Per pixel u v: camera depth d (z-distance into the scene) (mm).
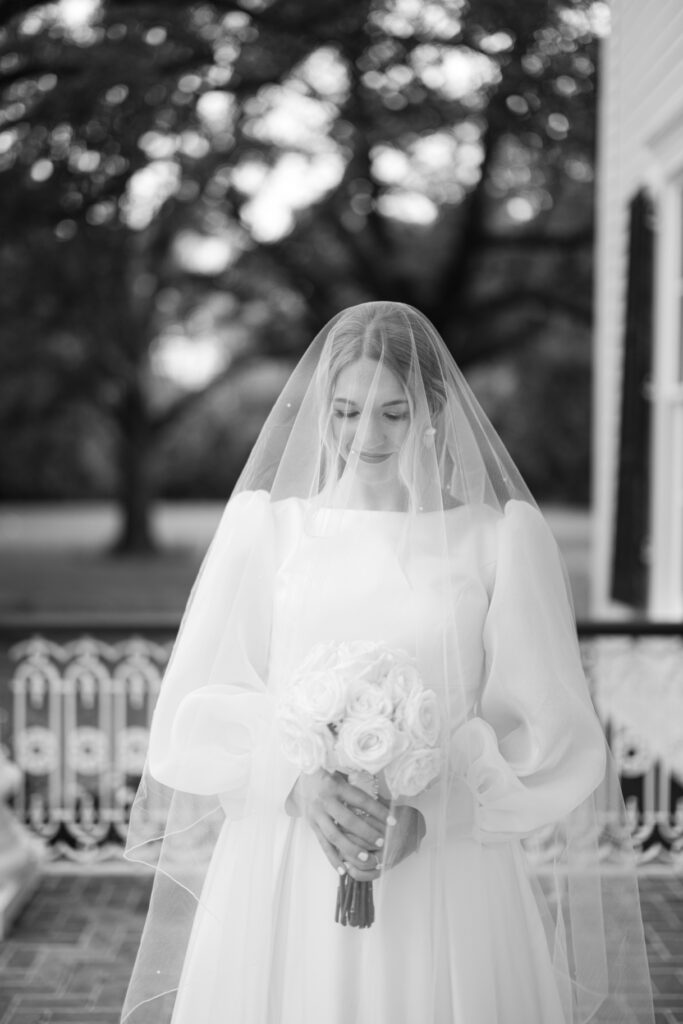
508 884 1859
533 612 1853
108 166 8758
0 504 25672
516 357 20297
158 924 1974
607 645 4723
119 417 18500
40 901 4027
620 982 2092
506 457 2014
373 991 1756
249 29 8359
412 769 1659
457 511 1933
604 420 6758
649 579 5559
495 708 1893
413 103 8961
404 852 1737
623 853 2139
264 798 1799
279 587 1902
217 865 1907
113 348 15789
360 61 8617
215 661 1892
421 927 1760
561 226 14000
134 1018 1998
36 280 12609
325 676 1716
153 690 4648
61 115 8148
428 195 11711
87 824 4484
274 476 2002
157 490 28297
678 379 5387
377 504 1943
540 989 1857
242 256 13992
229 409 26688
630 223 5703
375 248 12992
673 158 5188
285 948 1815
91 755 4570
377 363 1865
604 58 6691
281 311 16031
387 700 1690
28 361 16547
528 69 7918
